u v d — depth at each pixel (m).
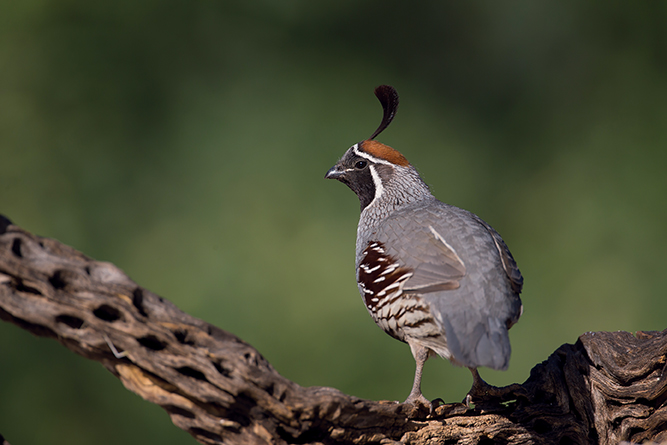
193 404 5.80
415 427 6.75
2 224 5.47
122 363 5.76
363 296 8.20
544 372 7.37
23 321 5.54
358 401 6.20
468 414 7.00
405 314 7.56
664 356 6.91
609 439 7.16
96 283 5.62
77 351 5.73
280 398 5.86
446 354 7.60
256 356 5.88
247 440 5.92
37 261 5.49
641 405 7.09
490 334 6.80
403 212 8.51
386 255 7.89
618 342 7.36
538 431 7.26
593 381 7.26
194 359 5.70
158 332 5.66
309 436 6.25
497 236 8.05
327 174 9.61
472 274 7.23
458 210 8.37
